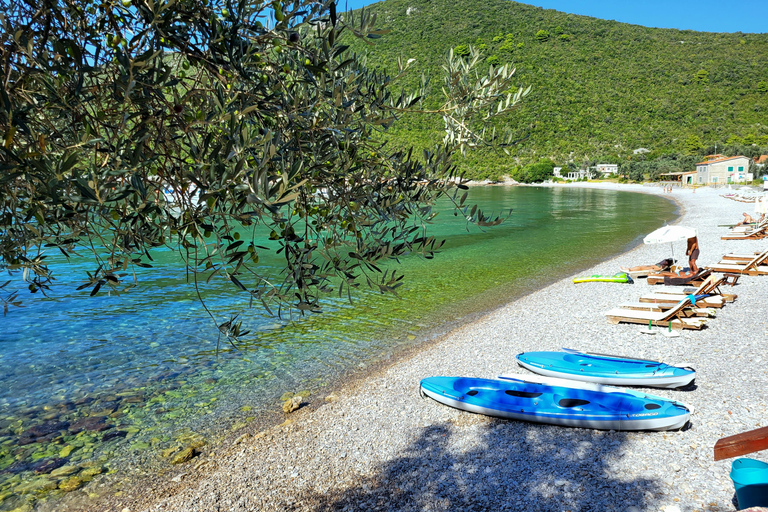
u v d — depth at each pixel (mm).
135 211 2383
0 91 1853
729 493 5188
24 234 2709
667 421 6504
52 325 13352
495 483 5891
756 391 7410
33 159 1971
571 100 146250
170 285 17688
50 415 8508
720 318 11148
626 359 8789
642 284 15914
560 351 9758
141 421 8289
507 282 18031
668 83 152500
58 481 6676
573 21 191125
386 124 3127
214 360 10914
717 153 112812
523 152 131500
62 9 2186
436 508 5559
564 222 39719
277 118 2701
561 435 6816
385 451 6898
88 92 2314
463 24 187125
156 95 2295
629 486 5516
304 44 2688
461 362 10102
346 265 3084
